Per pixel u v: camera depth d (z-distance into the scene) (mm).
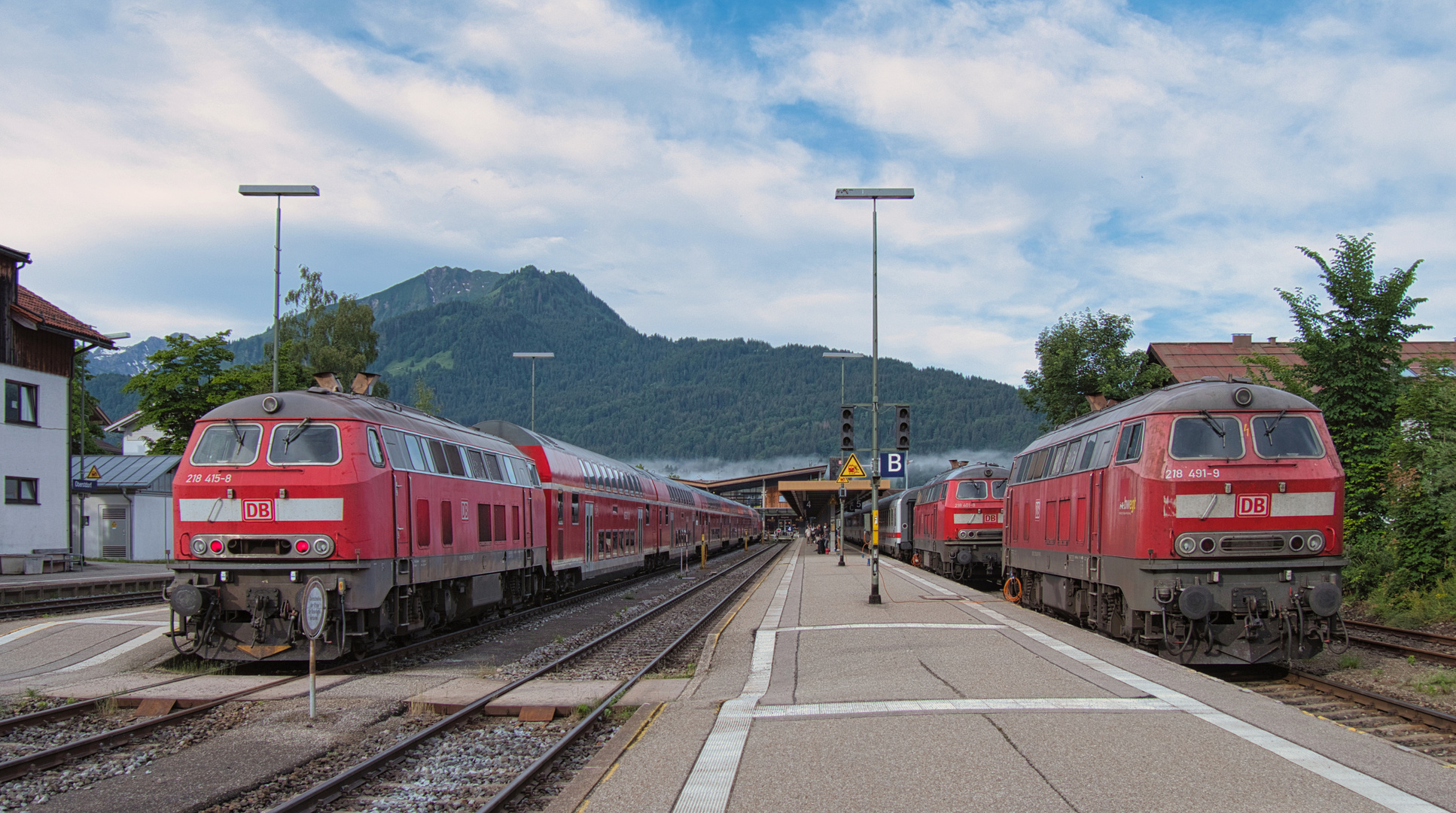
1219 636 12266
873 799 6336
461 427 18844
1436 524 18422
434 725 9398
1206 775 6723
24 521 32000
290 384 48750
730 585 31391
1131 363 33094
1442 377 19188
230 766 8188
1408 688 11352
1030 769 6902
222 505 12914
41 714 9867
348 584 12875
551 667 13422
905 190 22891
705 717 9203
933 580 28250
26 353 32406
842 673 11430
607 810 6383
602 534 29781
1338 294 20969
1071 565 16297
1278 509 12266
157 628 16016
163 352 44594
